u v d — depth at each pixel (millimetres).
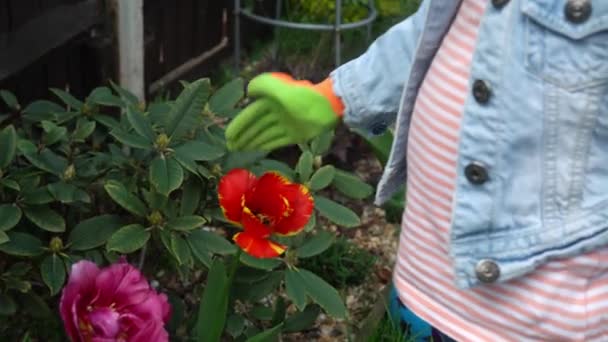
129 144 1894
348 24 3260
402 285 1468
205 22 3375
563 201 1272
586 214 1262
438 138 1342
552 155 1255
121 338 1666
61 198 1890
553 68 1215
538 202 1281
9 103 2229
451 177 1337
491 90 1260
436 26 1342
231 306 1986
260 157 2064
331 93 1441
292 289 1919
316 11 3570
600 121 1223
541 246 1288
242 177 1501
